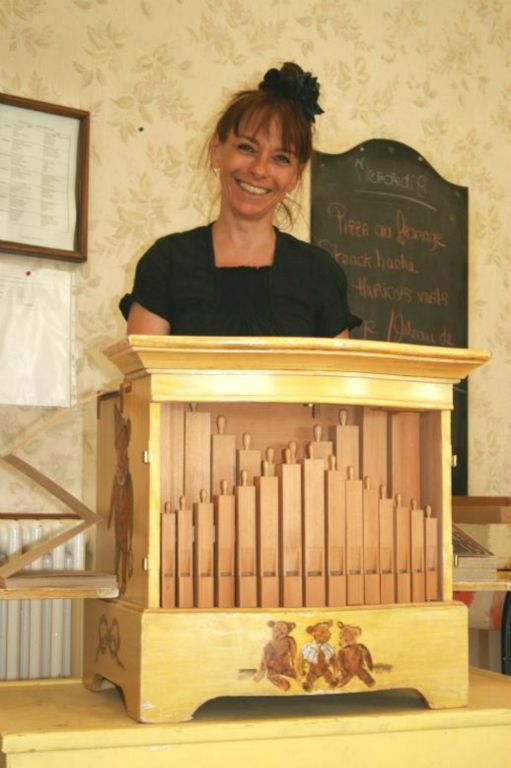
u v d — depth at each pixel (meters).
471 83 3.08
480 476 2.99
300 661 1.39
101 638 1.54
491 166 3.10
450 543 1.51
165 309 1.63
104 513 1.63
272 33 2.80
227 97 2.73
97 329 2.54
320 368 1.42
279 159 1.61
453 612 1.46
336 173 2.85
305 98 1.64
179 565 1.40
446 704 1.45
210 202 2.69
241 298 1.62
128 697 1.40
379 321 2.88
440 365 1.48
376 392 1.46
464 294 3.02
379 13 2.96
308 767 1.36
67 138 2.52
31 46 2.50
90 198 2.55
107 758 1.30
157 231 2.62
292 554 1.43
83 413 2.51
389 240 2.91
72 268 2.52
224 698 1.53
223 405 1.52
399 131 2.97
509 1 3.13
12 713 1.43
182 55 2.68
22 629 2.35
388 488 1.54
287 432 1.55
